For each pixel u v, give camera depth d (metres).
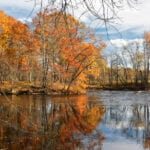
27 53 45.53
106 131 18.11
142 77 82.44
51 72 45.84
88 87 75.75
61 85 46.56
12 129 17.23
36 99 37.69
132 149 13.94
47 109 27.62
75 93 47.66
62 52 32.00
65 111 26.66
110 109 29.17
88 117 23.59
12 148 13.54
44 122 19.69
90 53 34.19
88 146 14.37
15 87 44.19
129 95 48.91
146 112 27.14
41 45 42.94
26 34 43.78
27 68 46.09
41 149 13.49
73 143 14.73
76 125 19.81
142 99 41.03
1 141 14.68
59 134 16.39
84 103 34.34
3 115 22.77
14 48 45.19
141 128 19.16
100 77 85.69
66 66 42.75
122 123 21.06
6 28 45.94
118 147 14.34
